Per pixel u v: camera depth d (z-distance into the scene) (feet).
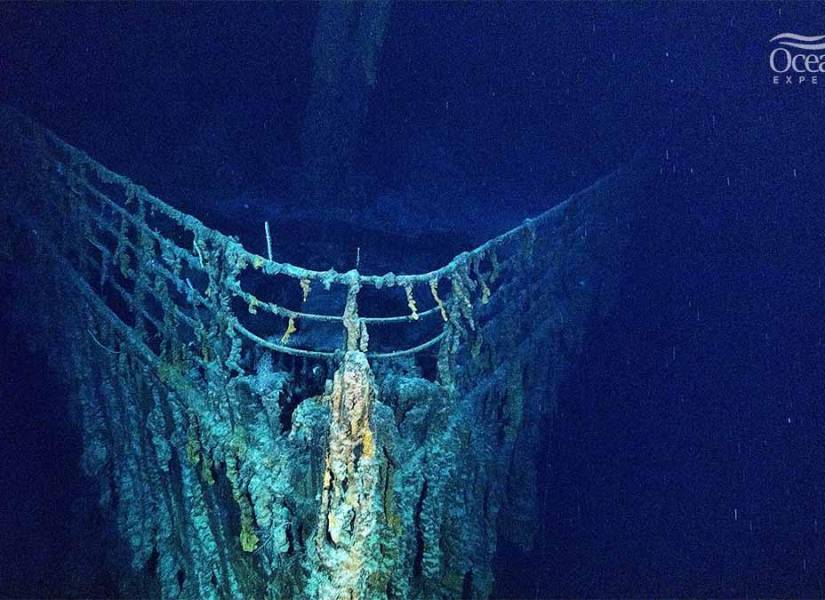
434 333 27.09
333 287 28.53
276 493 18.42
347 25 34.55
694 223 39.22
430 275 19.39
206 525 20.94
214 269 19.98
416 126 56.29
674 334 38.58
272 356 23.99
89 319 24.47
